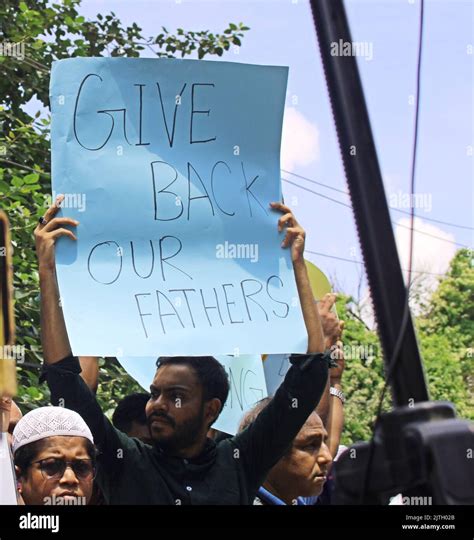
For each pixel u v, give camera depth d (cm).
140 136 365
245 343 358
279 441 355
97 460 343
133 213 359
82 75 362
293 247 370
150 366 425
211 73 371
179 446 347
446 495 217
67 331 343
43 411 329
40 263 347
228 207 368
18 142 684
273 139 376
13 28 713
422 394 230
